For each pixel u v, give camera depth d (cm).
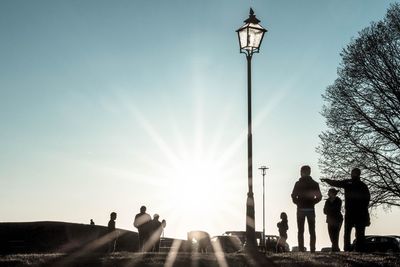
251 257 1339
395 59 3247
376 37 3300
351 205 1536
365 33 3369
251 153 1516
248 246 1459
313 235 1527
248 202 1491
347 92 3391
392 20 3294
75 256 1374
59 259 1314
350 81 3381
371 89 3325
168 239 3719
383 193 3262
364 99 3353
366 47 3316
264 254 1419
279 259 1306
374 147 3322
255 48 1594
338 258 1318
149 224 2042
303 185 1541
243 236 3219
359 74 3331
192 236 2909
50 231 3931
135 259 1293
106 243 2042
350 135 3375
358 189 1534
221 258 1319
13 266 1247
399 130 3212
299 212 1537
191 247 2870
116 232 2058
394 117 3244
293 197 1548
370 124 3306
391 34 3272
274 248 3350
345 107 3394
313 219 1529
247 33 1587
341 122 3403
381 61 3275
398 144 3222
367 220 1532
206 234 2912
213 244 2903
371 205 3272
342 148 3394
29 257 1366
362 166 3312
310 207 1530
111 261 1268
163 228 2402
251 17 1609
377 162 3294
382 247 3128
